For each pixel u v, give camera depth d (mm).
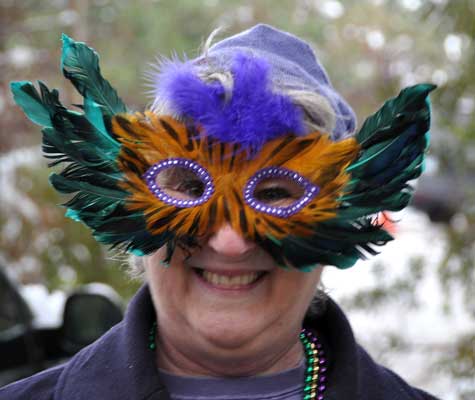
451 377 4359
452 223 4340
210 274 1756
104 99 1768
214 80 1728
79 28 5781
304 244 1693
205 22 6266
